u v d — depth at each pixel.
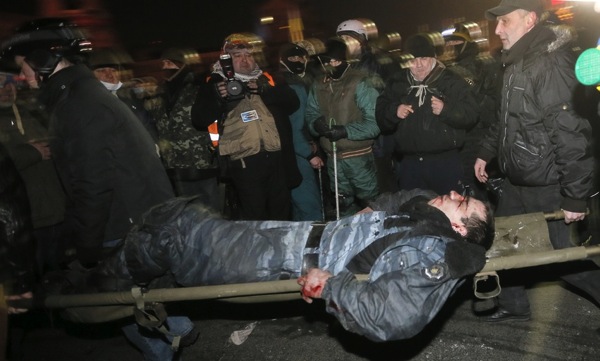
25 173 3.98
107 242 3.38
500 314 3.87
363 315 2.46
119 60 5.00
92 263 3.34
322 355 3.77
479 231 2.77
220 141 4.78
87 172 3.21
